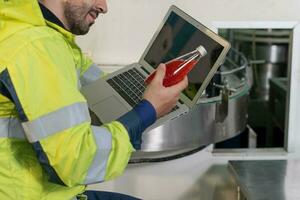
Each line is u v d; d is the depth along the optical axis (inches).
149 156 71.7
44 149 38.5
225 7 74.5
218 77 69.7
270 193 57.9
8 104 40.4
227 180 79.2
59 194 44.1
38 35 39.9
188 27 53.4
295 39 75.7
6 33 40.3
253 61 103.7
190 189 79.7
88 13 44.8
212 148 78.4
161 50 54.9
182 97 49.1
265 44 102.2
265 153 79.4
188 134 66.8
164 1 74.4
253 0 74.3
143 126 43.4
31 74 38.4
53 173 39.4
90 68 59.4
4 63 38.5
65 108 38.6
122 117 43.0
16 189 41.9
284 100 87.0
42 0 43.2
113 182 78.7
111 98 52.8
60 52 40.8
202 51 45.9
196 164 78.7
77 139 38.3
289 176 64.2
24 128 39.1
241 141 84.6
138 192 79.4
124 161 41.6
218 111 67.7
